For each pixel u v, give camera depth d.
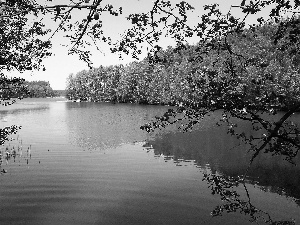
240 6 3.22
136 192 13.37
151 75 105.75
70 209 11.35
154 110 73.06
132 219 10.46
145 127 4.42
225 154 21.39
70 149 23.69
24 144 25.97
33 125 42.12
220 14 3.44
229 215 10.63
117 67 144.75
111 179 15.38
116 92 136.75
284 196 12.65
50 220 10.29
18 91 8.07
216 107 4.07
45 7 2.64
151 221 10.30
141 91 113.44
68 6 2.71
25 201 12.12
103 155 21.47
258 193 13.02
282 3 3.19
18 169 17.08
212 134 31.20
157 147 24.73
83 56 3.46
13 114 65.56
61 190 13.54
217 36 3.64
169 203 11.98
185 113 4.23
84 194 13.03
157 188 13.92
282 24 3.55
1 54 5.21
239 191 13.31
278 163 18.27
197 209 11.34
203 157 20.66
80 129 37.25
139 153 22.30
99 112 70.81
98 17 2.92
